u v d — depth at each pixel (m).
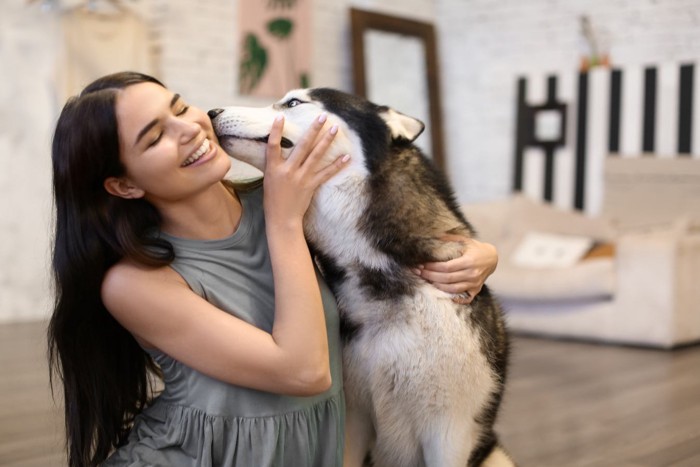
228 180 1.72
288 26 6.25
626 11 5.92
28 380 3.40
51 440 2.53
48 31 5.06
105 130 1.33
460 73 7.08
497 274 4.99
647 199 5.74
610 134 6.03
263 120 1.65
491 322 1.73
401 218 1.62
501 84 6.77
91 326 1.51
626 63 5.95
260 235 1.59
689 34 5.59
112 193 1.41
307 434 1.51
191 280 1.45
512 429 2.72
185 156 1.38
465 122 7.07
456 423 1.65
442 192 1.78
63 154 1.37
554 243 5.08
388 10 6.89
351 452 1.76
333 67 6.64
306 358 1.38
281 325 1.40
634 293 4.45
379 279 1.60
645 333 4.41
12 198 5.04
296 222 1.46
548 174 6.41
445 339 1.56
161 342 1.41
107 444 1.61
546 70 6.44
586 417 2.87
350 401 1.71
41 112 5.09
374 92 6.62
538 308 4.86
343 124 1.66
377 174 1.65
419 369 1.58
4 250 5.03
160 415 1.50
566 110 6.29
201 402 1.44
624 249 4.49
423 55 7.04
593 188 6.12
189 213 1.48
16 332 4.64
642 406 3.03
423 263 1.61
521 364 3.92
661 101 5.75
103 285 1.42
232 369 1.38
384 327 1.59
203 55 5.77
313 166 1.50
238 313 1.48
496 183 6.84
